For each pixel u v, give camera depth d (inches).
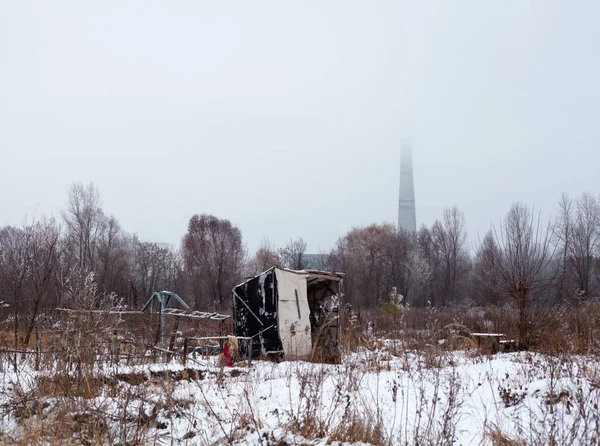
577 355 379.9
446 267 1905.8
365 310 1323.8
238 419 232.4
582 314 549.3
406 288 1844.2
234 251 1911.9
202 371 348.5
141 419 229.0
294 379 320.8
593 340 434.9
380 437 206.1
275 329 487.8
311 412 228.1
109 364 306.8
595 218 1148.5
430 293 1852.9
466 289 1914.4
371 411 228.2
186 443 203.9
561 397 231.9
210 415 239.5
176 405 248.5
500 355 462.6
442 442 193.8
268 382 320.5
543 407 225.5
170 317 542.9
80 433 214.1
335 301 540.1
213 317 483.5
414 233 2258.9
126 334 409.7
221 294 1627.7
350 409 233.8
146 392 257.9
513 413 225.6
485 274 666.8
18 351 330.0
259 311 512.1
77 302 317.1
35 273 419.5
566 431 197.2
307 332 500.7
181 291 1663.4
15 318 390.9
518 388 273.4
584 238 1051.9
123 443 205.3
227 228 1977.1
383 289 1845.5
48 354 305.3
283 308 491.8
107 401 245.4
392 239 2057.1
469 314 795.4
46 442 210.4
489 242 711.7
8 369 310.8
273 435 210.4
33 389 254.8
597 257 1087.0
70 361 281.9
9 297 415.8
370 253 2000.5
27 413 237.9
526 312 521.3
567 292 575.2
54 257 453.7
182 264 1975.9
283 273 499.5
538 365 342.0
